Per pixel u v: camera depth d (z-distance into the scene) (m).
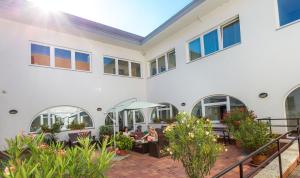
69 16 11.57
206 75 10.83
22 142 2.67
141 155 8.05
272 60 7.98
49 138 10.24
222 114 10.02
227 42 10.04
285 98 7.61
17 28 10.47
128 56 15.18
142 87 15.60
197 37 11.62
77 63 12.64
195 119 4.44
